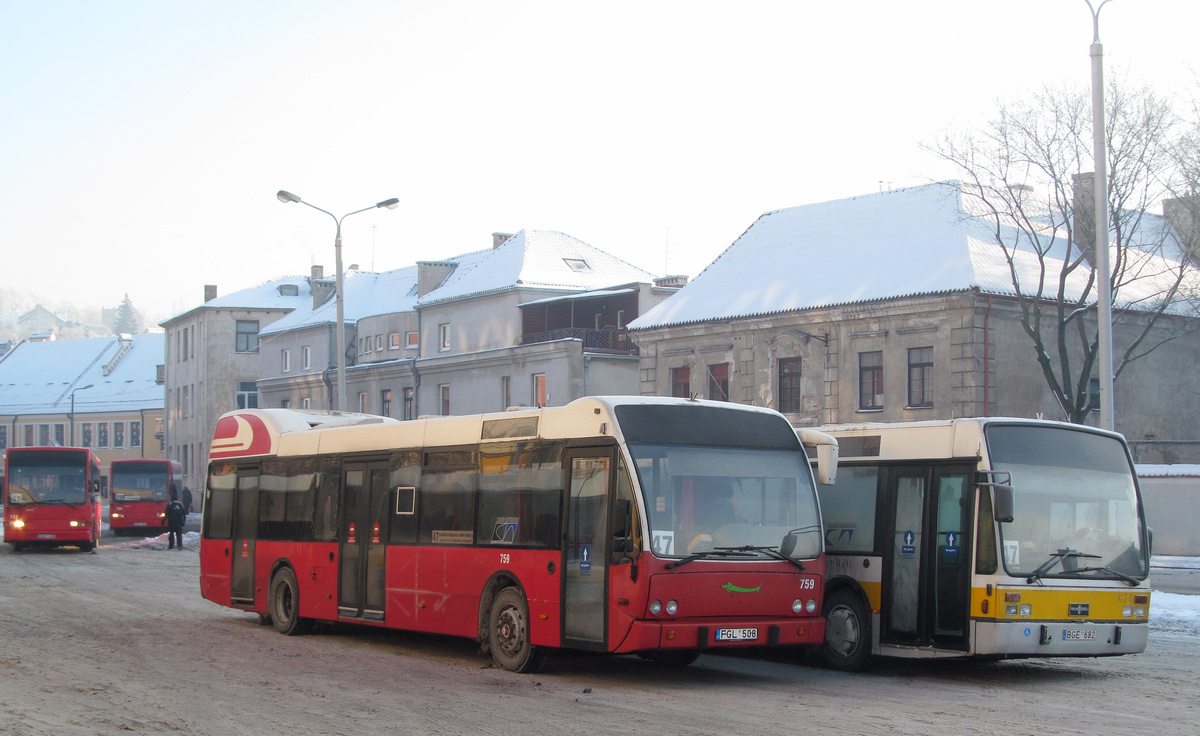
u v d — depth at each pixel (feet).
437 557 47.60
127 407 327.88
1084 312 115.96
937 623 41.45
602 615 39.04
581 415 41.37
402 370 199.62
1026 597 39.93
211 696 37.06
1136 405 140.36
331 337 223.51
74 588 81.82
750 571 39.78
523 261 186.19
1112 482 42.98
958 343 121.70
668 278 176.14
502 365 178.50
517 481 44.06
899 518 43.39
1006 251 116.57
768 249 150.92
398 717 33.35
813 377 134.51
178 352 292.40
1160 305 128.57
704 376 146.10
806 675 42.96
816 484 45.50
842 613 44.57
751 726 31.81
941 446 42.45
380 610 50.80
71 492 127.95
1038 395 126.00
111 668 43.62
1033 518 40.96
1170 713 34.32
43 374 352.49
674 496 39.17
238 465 63.87
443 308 194.80
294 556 57.31
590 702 36.06
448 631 46.62
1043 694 38.06
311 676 41.91
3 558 117.29
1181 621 57.00
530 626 42.29
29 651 48.44
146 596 76.07
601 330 171.73
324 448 56.49
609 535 39.11
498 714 33.83
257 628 59.57
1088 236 116.98
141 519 169.37
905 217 138.31
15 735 30.22
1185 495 113.39
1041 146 113.50
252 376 273.33
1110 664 45.83
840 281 134.41
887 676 42.68
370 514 52.37
